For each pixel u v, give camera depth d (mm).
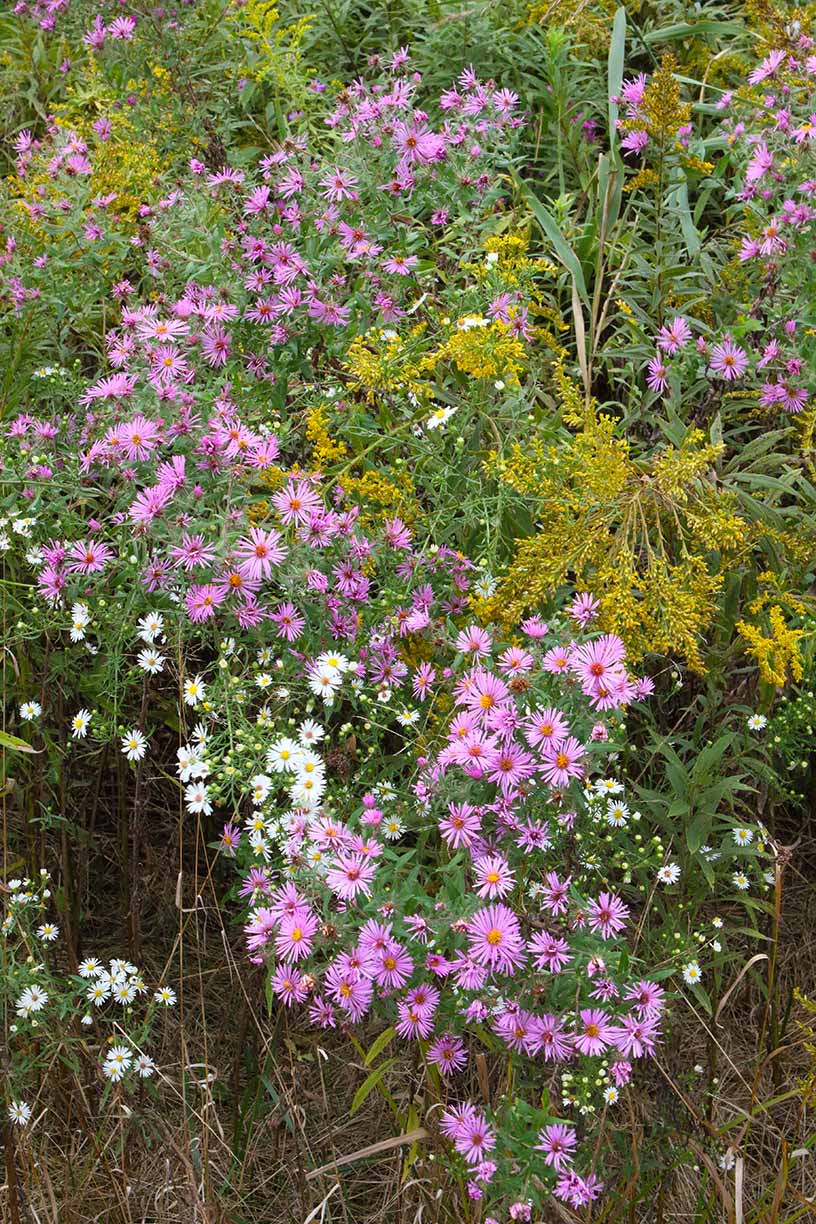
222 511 2910
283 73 4801
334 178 3586
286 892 2516
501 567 3166
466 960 2367
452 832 2510
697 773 2957
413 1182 2674
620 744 2848
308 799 2637
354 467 3443
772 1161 3018
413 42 5188
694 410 3816
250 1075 3041
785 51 3852
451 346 3246
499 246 3637
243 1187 2955
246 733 2736
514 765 2469
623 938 2674
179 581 2879
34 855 3207
